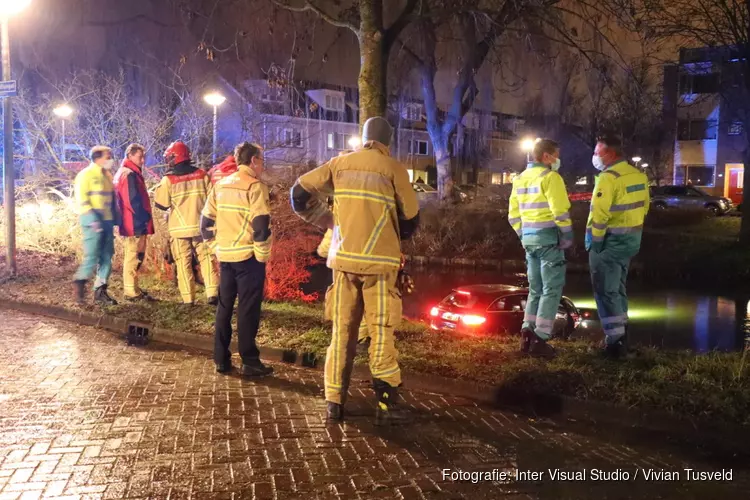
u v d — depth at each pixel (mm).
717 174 38062
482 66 17000
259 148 6172
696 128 38625
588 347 6812
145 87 15852
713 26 17328
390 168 4766
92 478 3842
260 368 6145
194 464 4066
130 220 8852
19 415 4895
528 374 5641
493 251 23391
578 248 22781
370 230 4723
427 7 9109
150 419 4863
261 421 4867
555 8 8648
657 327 12922
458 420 5016
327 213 4988
